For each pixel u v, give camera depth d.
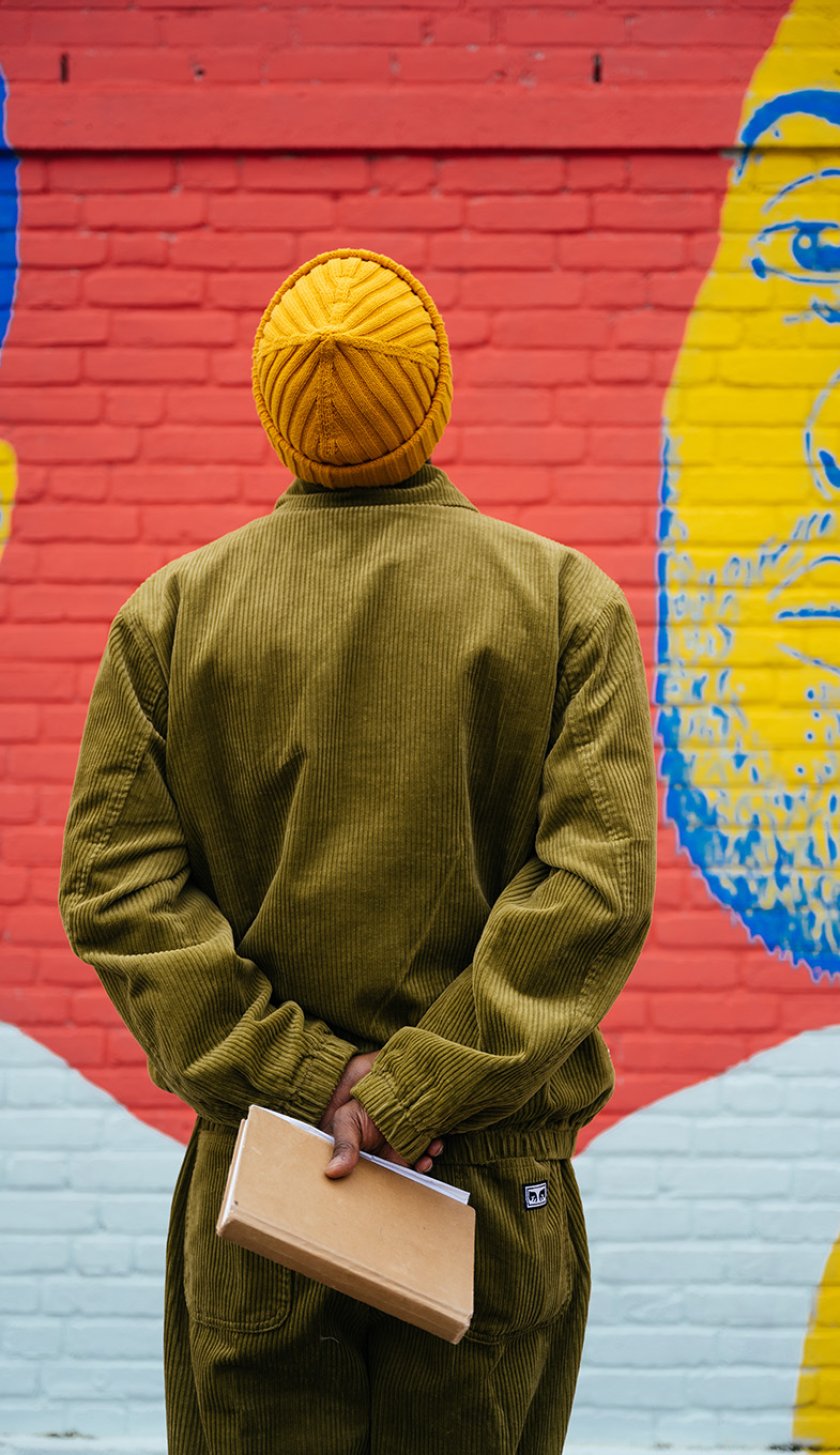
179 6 2.79
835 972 2.73
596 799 1.28
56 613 2.80
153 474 2.82
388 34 2.78
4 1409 2.70
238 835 1.37
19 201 2.82
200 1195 1.35
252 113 2.78
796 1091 2.72
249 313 2.82
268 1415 1.32
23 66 2.80
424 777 1.30
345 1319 1.32
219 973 1.26
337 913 1.30
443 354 1.41
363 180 2.80
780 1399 2.67
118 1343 2.71
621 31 2.78
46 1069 2.75
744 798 2.75
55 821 2.78
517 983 1.24
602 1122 2.72
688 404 2.79
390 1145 1.22
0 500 2.81
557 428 2.79
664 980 2.73
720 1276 2.70
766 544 2.78
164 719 1.38
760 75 2.77
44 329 2.82
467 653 1.31
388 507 1.37
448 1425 1.32
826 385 2.79
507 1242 1.31
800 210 2.79
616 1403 2.67
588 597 1.36
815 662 2.76
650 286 2.80
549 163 2.80
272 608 1.34
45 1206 2.73
